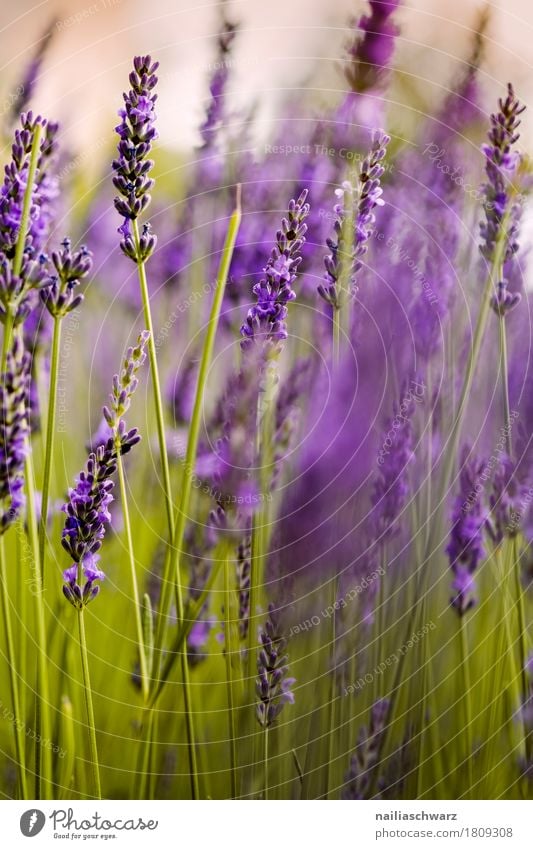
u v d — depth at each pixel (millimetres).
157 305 941
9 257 804
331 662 858
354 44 892
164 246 939
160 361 937
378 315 870
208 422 881
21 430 804
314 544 851
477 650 888
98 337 931
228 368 894
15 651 863
